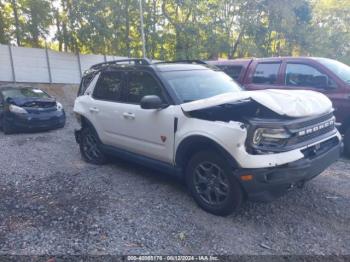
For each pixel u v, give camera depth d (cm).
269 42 2761
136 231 332
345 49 3191
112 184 467
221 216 359
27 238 322
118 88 490
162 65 455
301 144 331
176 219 355
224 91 446
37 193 440
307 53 3016
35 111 901
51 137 849
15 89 1018
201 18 2530
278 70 667
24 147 732
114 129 491
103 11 2162
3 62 1823
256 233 324
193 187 380
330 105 383
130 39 2548
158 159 431
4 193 443
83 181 483
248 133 316
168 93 404
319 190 426
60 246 307
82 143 588
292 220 349
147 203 398
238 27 2636
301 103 342
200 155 363
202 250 297
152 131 420
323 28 3081
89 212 377
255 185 314
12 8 2202
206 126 350
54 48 2538
